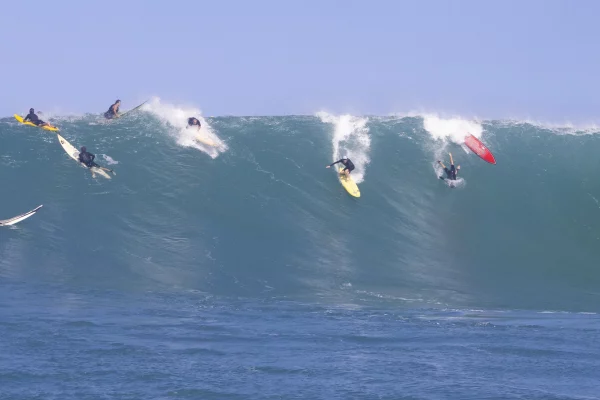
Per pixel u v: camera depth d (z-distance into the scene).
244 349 58.12
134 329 63.41
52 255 88.06
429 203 103.75
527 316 75.19
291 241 94.81
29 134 111.75
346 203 102.56
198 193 102.44
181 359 54.94
